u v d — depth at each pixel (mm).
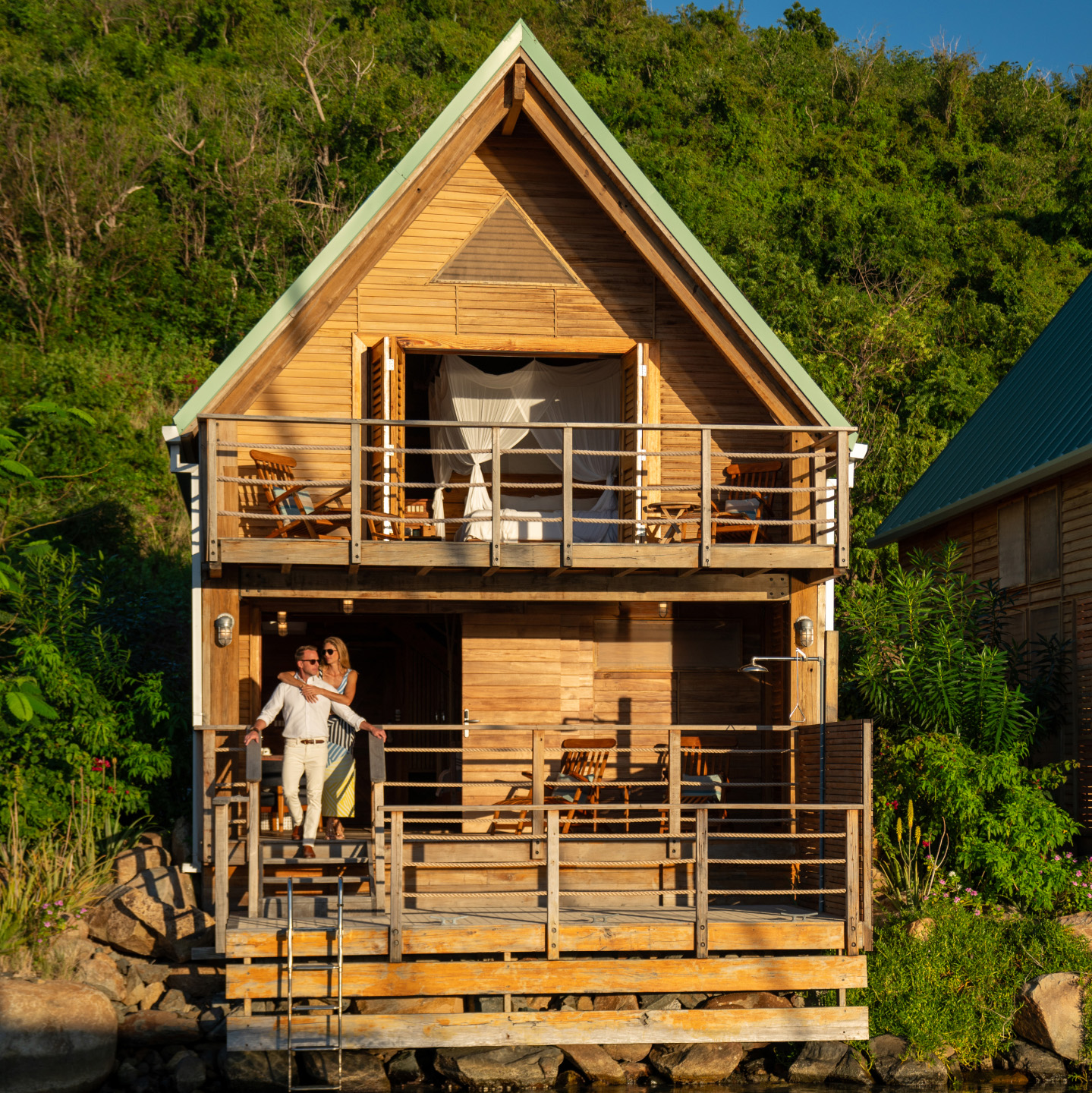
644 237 13055
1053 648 15227
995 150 56500
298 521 12375
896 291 41125
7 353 30359
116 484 25578
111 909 11031
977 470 18062
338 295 12812
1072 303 19844
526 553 11711
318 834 11719
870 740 10766
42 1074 9156
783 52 62312
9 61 41094
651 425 11859
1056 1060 10516
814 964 10297
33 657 13836
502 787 13570
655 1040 9922
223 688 11961
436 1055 9836
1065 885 12312
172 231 37312
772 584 12922
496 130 13594
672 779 11867
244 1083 9461
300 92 44906
